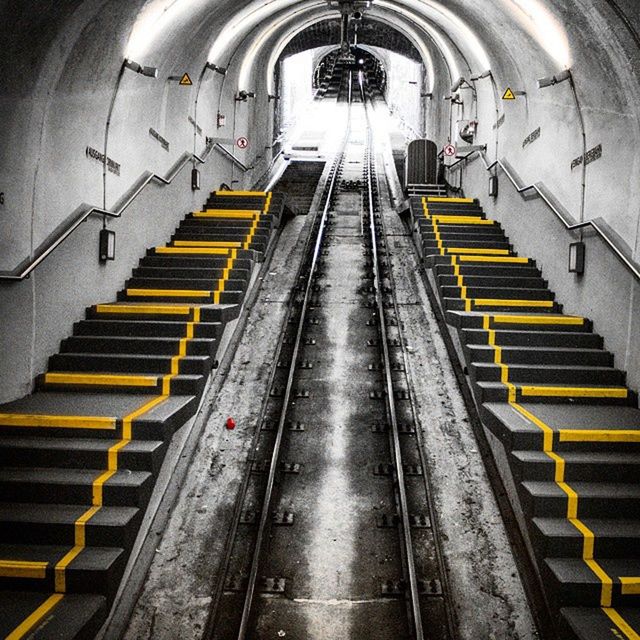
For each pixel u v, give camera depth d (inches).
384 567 196.7
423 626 173.6
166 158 421.1
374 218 555.2
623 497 189.8
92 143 299.9
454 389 296.2
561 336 288.2
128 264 359.6
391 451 253.9
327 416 278.4
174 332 295.1
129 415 220.7
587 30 255.6
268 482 223.8
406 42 885.2
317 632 172.6
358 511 221.5
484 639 170.2
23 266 238.2
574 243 310.7
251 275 381.1
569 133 328.5
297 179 760.3
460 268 375.6
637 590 164.2
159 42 345.4
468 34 478.3
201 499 225.6
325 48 1464.1
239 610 179.6
